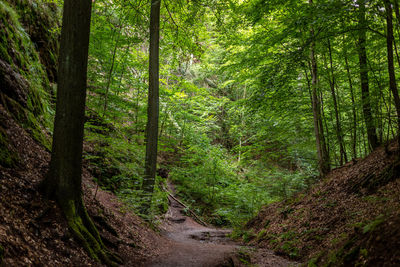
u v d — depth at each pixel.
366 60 9.12
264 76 9.41
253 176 14.84
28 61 8.05
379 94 8.17
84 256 4.27
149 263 5.70
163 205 13.47
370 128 9.20
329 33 7.70
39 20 9.76
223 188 18.66
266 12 9.71
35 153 5.91
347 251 3.97
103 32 10.41
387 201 5.49
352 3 5.86
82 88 5.06
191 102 21.28
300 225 7.96
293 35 9.66
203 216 16.66
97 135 7.82
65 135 4.87
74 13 4.89
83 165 8.60
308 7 7.87
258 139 14.96
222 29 10.35
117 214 7.41
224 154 23.97
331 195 8.26
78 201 5.00
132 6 9.48
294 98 11.98
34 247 3.59
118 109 12.73
